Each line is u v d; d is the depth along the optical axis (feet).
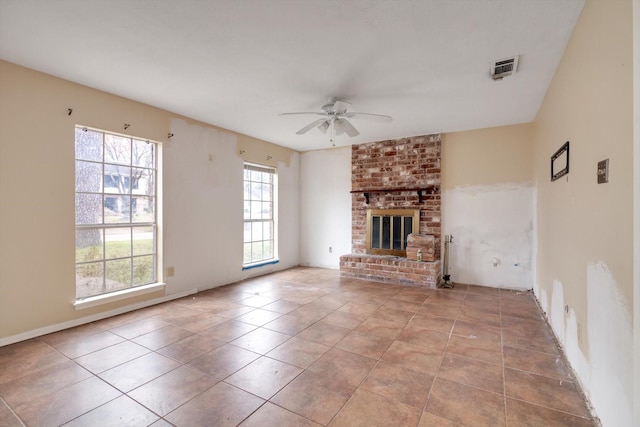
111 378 6.84
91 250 10.66
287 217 19.35
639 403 3.95
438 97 11.01
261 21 6.69
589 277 5.99
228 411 5.76
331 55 8.14
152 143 12.32
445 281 15.34
